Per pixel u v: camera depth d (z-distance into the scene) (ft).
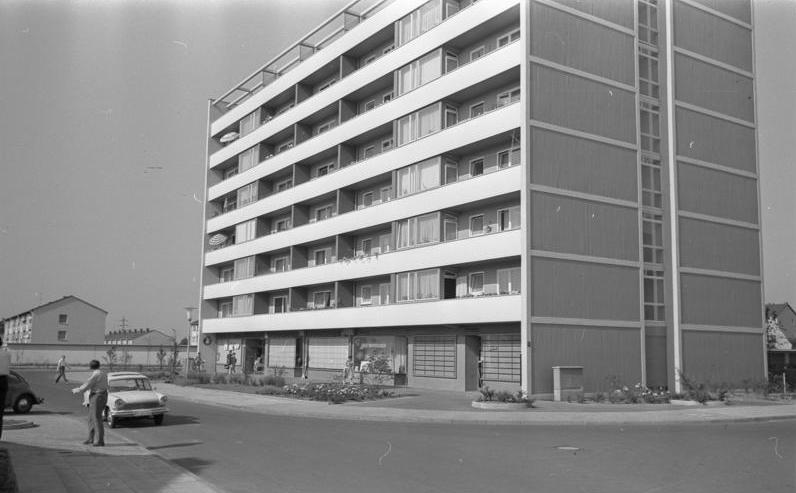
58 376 136.15
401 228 112.57
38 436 48.16
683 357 101.19
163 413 57.77
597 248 94.63
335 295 130.31
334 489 30.27
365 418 65.87
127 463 36.09
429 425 59.88
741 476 33.35
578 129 95.25
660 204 104.73
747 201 114.11
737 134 114.73
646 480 32.22
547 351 87.61
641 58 106.93
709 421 62.64
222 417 66.39
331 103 138.00
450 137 103.04
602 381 92.02
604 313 93.81
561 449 42.75
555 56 94.48
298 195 147.02
